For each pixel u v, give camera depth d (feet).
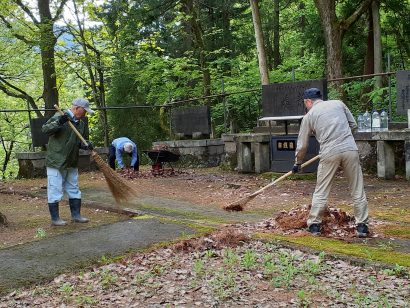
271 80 58.03
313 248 15.85
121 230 19.74
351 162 17.35
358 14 43.14
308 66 57.11
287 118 33.76
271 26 72.69
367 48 50.01
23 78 70.95
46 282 14.12
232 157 40.81
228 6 62.44
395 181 31.30
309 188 29.45
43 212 25.41
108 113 60.18
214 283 13.19
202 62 59.77
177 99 62.23
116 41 62.69
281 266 14.32
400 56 56.24
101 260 15.75
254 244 16.75
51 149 21.30
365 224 17.49
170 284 13.46
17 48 63.87
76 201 22.22
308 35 55.93
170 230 19.39
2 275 14.60
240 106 57.93
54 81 56.85
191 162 46.57
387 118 34.19
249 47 67.72
